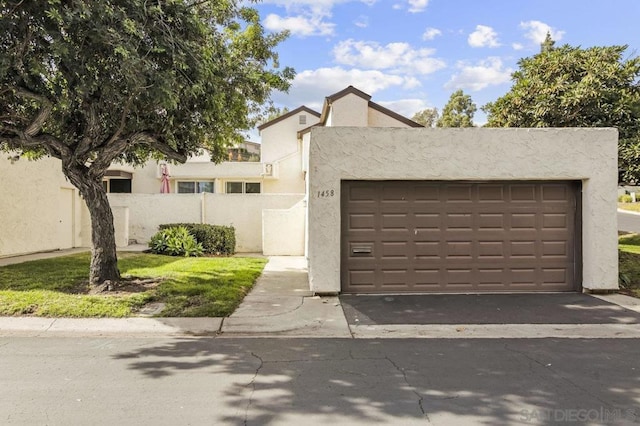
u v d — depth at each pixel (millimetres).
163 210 16016
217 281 8992
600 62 11727
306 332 6410
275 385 4375
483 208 8828
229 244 14742
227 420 3627
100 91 7285
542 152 8586
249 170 23406
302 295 8477
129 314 6918
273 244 15008
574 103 11383
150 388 4281
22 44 6223
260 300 8023
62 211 14898
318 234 8422
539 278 8852
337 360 5160
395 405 3922
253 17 9633
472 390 4262
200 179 23812
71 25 6043
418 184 8766
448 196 8805
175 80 6781
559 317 7039
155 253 13414
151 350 5508
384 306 7699
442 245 8789
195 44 7371
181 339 6027
